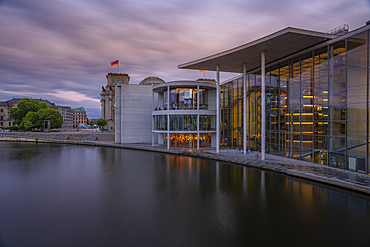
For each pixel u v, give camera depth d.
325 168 22.14
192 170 24.30
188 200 15.28
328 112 22.94
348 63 20.81
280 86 30.20
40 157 34.84
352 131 20.50
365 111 19.28
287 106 28.80
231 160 28.28
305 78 26.06
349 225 11.45
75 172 24.23
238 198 15.51
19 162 30.59
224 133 44.03
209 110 39.41
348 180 17.48
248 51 27.33
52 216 12.98
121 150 42.28
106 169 25.50
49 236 10.68
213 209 13.69
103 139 61.50
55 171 24.83
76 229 11.37
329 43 22.73
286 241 10.02
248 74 36.97
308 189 17.16
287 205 14.12
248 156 30.64
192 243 9.92
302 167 22.84
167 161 29.98
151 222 12.06
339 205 13.96
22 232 11.10
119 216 12.87
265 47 25.73
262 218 12.35
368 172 19.16
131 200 15.45
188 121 38.75
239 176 21.42
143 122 50.69
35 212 13.58
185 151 36.31
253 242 9.95
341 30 25.53
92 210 13.80
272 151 31.86
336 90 22.11
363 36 19.42
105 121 88.00
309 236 10.42
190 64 33.72
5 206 14.60
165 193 16.83
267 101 32.84
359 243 9.80
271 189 17.31
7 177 22.30
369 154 18.98
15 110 93.00
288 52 27.12
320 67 24.03
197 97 38.97
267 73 32.84
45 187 18.81
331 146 22.72
